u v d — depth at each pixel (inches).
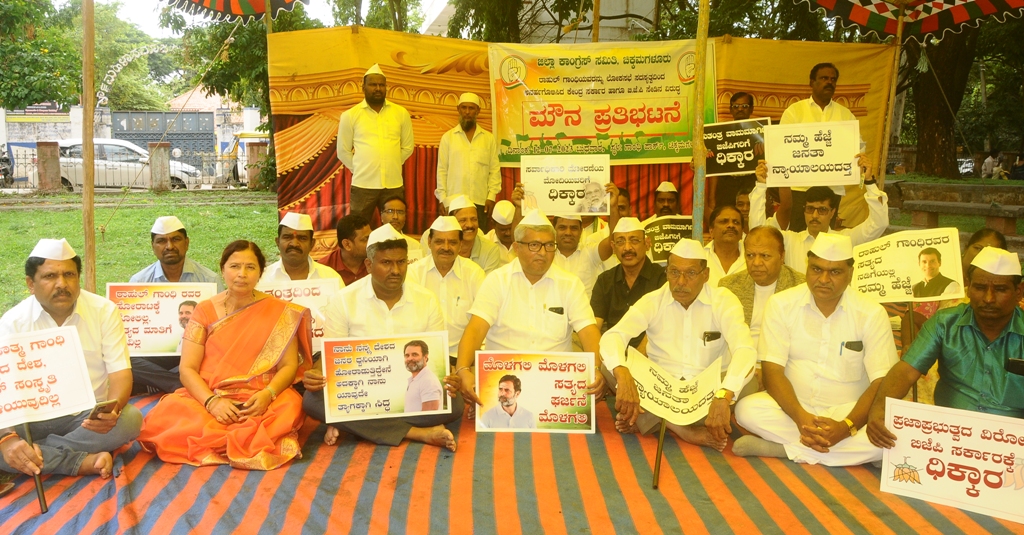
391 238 191.3
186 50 709.9
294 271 229.6
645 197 331.6
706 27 235.9
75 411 162.1
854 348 181.8
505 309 210.5
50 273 165.9
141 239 509.0
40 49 701.9
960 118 1054.4
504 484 166.2
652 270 227.8
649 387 180.2
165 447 176.7
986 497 155.2
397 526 147.0
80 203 646.5
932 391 208.4
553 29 652.7
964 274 212.2
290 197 320.5
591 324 205.8
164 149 790.5
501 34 560.1
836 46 327.6
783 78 327.0
